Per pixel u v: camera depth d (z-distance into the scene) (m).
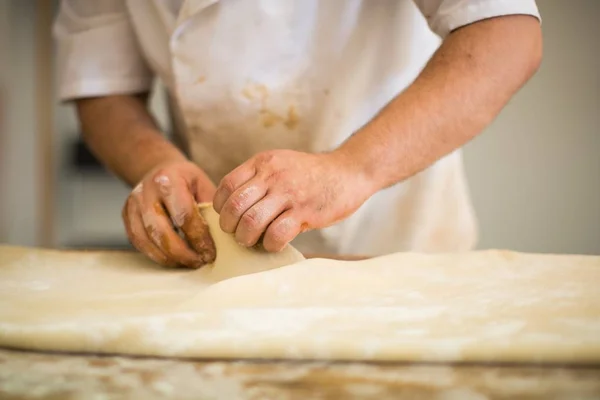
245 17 0.95
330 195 0.71
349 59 0.99
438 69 0.79
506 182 2.36
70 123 2.40
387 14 0.99
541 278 0.67
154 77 1.22
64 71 1.15
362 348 0.47
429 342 0.47
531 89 2.29
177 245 0.80
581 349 0.45
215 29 0.96
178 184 0.81
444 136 0.76
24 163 2.27
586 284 0.64
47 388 0.45
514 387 0.43
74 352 0.51
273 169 0.70
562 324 0.51
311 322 0.53
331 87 1.00
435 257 0.76
